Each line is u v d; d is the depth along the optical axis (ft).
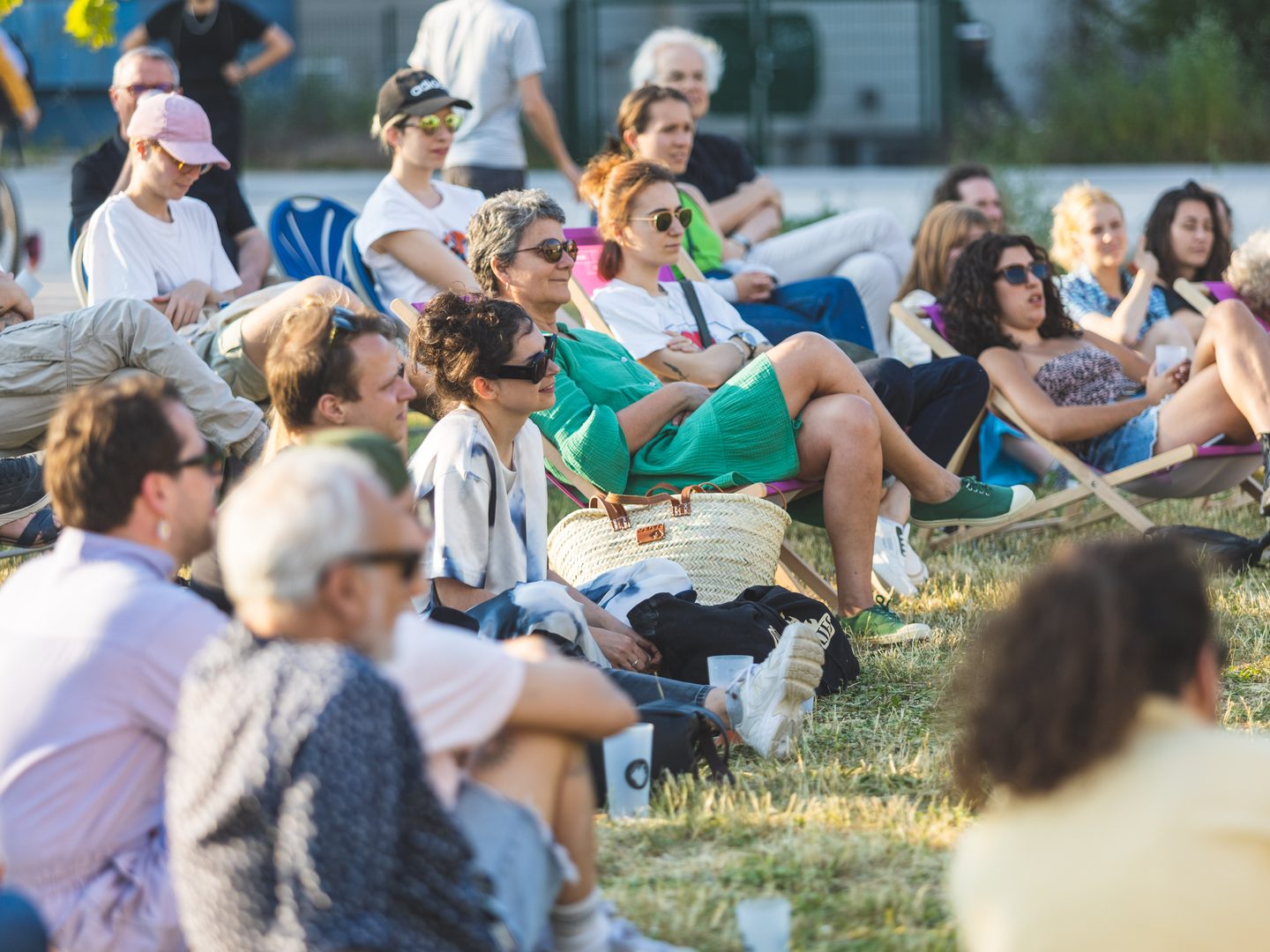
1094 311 83.56
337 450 24.12
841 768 41.78
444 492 44.06
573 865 28.60
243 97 245.65
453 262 71.00
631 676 42.98
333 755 21.71
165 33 108.27
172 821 23.25
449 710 26.27
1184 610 22.72
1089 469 67.51
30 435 54.29
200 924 22.91
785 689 41.88
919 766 41.47
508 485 46.39
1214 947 21.49
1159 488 70.18
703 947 31.22
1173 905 21.58
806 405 56.59
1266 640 52.85
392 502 23.95
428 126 71.46
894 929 31.78
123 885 28.22
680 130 83.15
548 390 45.57
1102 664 22.41
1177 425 68.64
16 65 120.16
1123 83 243.60
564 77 249.34
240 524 23.25
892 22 252.83
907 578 60.34
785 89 253.65
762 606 48.06
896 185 207.00
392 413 39.06
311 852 21.61
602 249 67.51
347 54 261.85
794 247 90.74
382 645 24.02
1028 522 72.79
